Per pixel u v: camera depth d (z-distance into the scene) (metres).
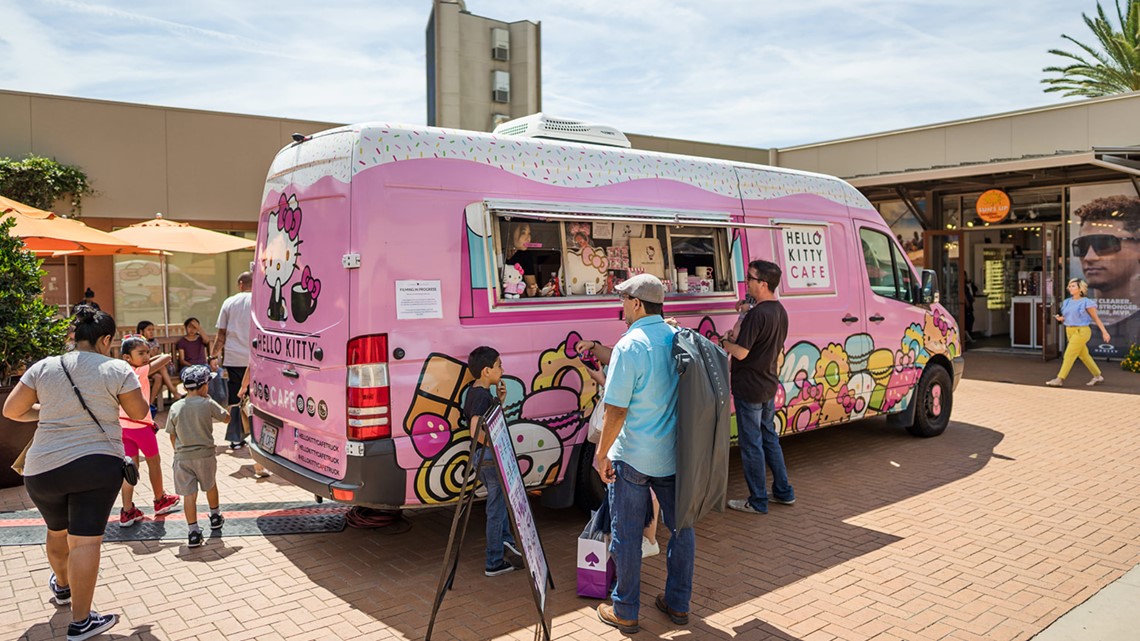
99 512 3.91
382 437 4.37
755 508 5.79
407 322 4.46
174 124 14.42
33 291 6.95
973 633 3.87
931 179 13.75
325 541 5.25
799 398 6.75
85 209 13.72
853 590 4.40
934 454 7.61
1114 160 12.02
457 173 4.74
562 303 5.18
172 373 10.43
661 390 3.84
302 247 4.87
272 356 5.21
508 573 4.68
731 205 6.32
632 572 3.89
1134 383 11.98
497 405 4.02
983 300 17.66
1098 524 5.52
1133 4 21.92
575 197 5.28
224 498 6.27
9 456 6.56
